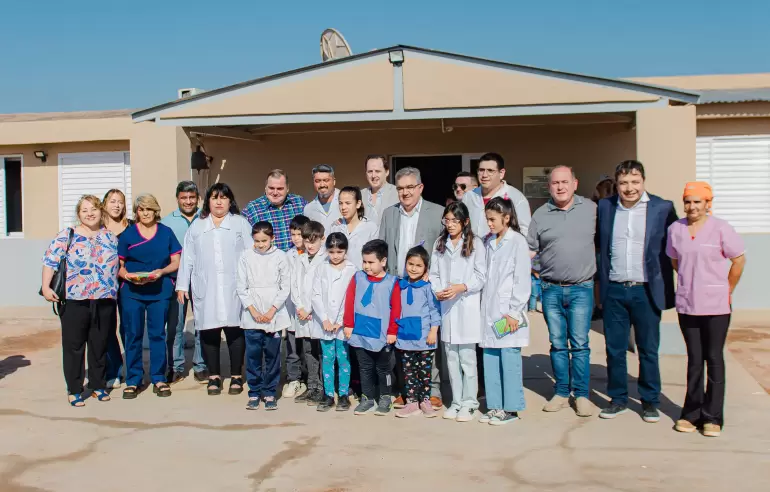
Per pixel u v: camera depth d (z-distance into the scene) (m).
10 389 6.63
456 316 5.54
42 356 8.04
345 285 5.84
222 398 6.30
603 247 5.56
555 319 5.76
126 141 11.14
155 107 8.54
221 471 4.58
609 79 7.70
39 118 11.69
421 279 5.63
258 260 5.94
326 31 9.66
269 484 4.36
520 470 4.52
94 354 6.19
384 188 6.48
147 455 4.88
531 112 7.89
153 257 6.33
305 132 10.61
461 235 5.55
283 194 6.72
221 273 6.24
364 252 5.65
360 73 8.13
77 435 5.31
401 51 7.99
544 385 6.61
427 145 10.88
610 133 10.30
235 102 8.39
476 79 7.95
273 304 5.90
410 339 5.60
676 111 7.63
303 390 6.47
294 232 6.18
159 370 6.43
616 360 5.56
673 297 5.39
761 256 10.07
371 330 5.64
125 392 6.30
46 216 11.47
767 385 6.38
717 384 5.06
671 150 7.65
